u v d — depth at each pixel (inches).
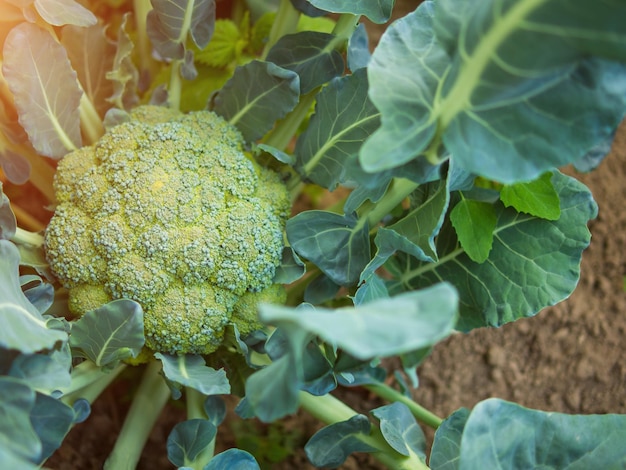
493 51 9.6
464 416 13.6
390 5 13.3
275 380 9.3
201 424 13.9
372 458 18.4
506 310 14.4
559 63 9.4
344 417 14.9
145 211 13.1
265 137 17.3
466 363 19.8
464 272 15.1
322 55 15.0
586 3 8.7
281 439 18.3
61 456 17.4
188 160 13.7
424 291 8.4
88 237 13.4
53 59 13.5
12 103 14.2
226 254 13.3
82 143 15.7
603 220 20.5
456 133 10.2
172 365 13.3
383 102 10.2
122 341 12.1
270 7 19.1
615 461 11.5
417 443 14.8
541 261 14.2
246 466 12.7
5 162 14.6
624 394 19.0
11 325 10.7
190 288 13.3
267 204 14.3
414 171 11.5
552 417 11.6
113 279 13.1
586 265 20.3
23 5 12.6
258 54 19.6
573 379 19.3
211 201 13.4
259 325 14.1
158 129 13.9
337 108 14.1
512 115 9.9
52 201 16.4
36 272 14.0
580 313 19.8
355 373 15.4
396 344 7.7
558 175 14.5
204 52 18.5
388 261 16.3
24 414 9.6
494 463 11.1
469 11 10.1
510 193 14.1
